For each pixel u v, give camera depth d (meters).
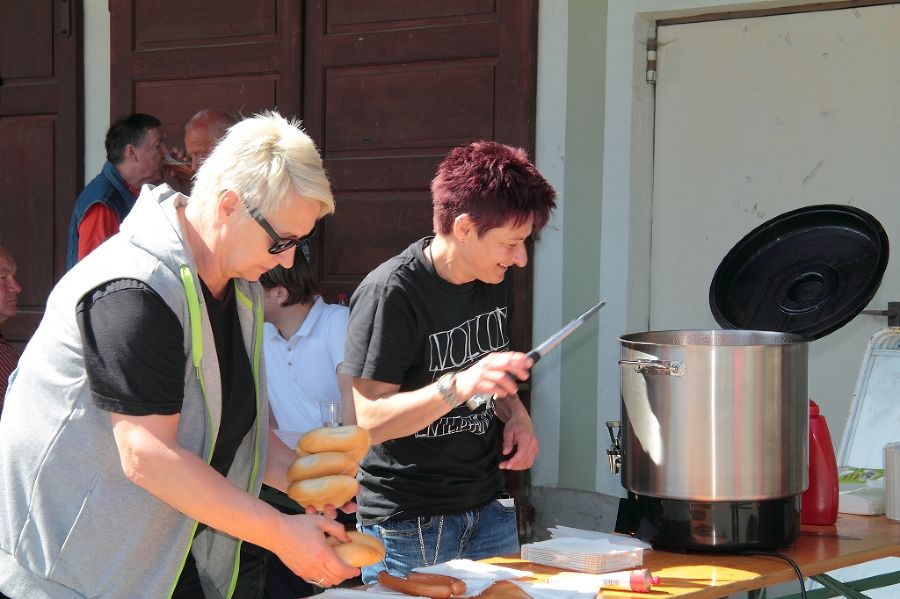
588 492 4.18
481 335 2.35
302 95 4.51
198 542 1.98
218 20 4.65
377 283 2.26
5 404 1.84
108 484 1.75
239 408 1.95
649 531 2.09
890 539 2.21
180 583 1.90
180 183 4.41
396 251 4.36
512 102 4.12
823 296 2.53
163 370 1.67
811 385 4.01
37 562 1.76
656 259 4.23
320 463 1.82
